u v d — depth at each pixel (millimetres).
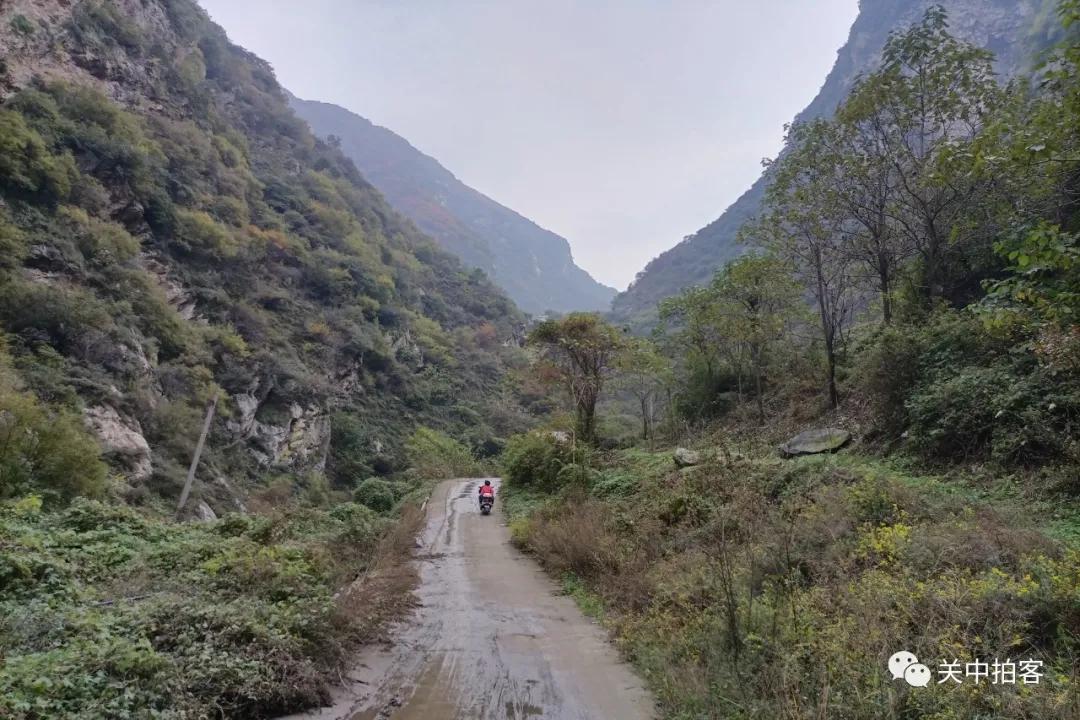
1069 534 6250
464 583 10750
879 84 14438
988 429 9219
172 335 37688
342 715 4871
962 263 14992
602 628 7691
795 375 22125
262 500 36688
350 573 10273
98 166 39781
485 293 108625
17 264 29281
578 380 24766
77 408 25281
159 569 8398
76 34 46531
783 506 7789
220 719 4441
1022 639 4047
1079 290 4723
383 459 54094
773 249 18375
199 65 66688
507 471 27875
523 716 4883
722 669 4988
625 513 12328
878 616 4488
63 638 5113
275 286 56062
